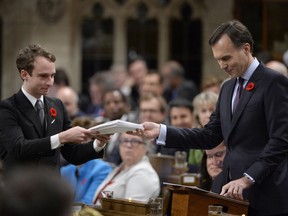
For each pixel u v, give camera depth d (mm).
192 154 10953
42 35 23984
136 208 7516
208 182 9320
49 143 7367
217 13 23141
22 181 3619
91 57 24109
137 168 9781
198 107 11008
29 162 7508
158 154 11711
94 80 19406
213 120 8180
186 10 23688
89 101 21984
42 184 3619
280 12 20578
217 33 7570
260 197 7621
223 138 8148
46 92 7750
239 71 7621
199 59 23672
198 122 11156
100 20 24016
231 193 7312
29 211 3576
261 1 21062
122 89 20297
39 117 7816
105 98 14828
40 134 7762
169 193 7656
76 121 11820
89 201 10539
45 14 23922
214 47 7582
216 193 7738
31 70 7645
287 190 7621
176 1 23672
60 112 8070
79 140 7402
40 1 23922
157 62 23844
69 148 8047
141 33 23844
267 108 7508
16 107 7730
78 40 24125
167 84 19156
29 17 24016
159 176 10383
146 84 17312
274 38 20688
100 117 15797
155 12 23734
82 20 24125
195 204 7383
